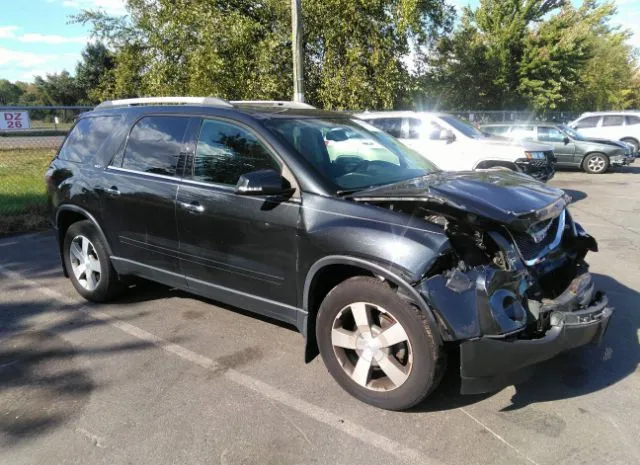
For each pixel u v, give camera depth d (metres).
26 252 6.62
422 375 2.88
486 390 2.85
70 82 46.53
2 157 14.88
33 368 3.67
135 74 17.89
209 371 3.62
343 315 3.21
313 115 4.13
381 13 16.83
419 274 2.76
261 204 3.46
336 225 3.10
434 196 2.93
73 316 4.59
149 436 2.90
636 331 4.18
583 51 30.33
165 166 4.11
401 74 17.97
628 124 20.62
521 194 3.19
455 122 11.20
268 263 3.48
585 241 3.66
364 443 2.83
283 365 3.70
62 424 3.02
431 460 2.69
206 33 15.55
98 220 4.57
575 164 16.50
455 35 29.89
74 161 4.86
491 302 2.75
